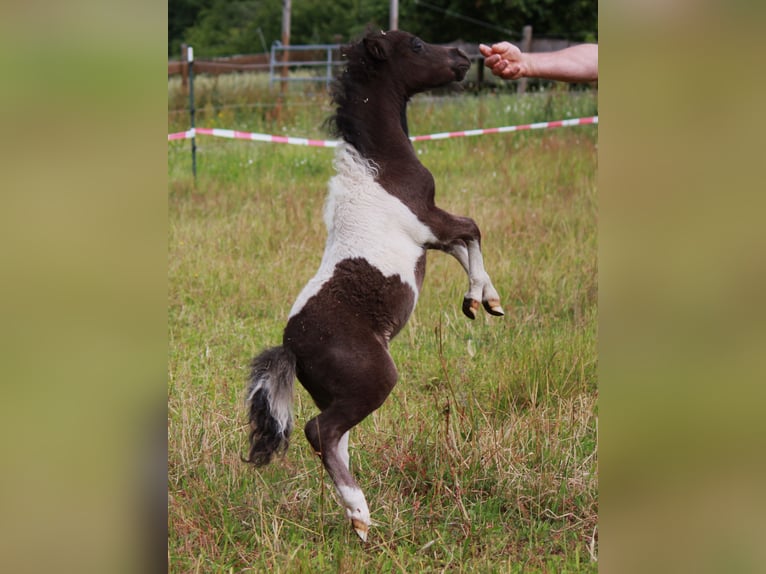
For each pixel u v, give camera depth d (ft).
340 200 12.93
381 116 13.30
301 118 46.65
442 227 13.24
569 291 20.93
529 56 14.24
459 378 16.51
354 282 12.29
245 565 11.54
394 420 14.89
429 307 20.34
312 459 14.17
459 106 46.01
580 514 12.60
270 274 22.74
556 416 14.84
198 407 15.23
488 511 12.76
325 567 11.30
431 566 11.47
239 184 33.55
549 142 38.22
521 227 26.20
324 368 12.03
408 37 13.57
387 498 13.03
